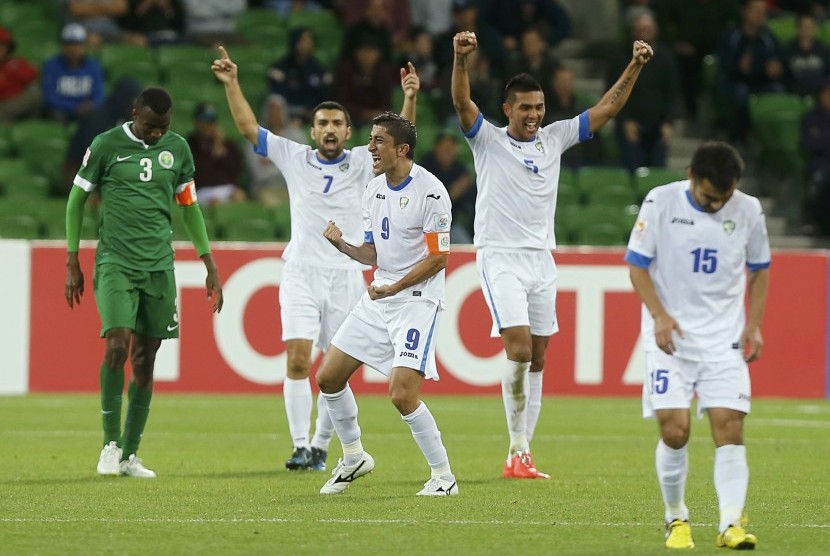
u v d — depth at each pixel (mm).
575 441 41781
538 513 26812
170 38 74500
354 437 29266
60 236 60969
